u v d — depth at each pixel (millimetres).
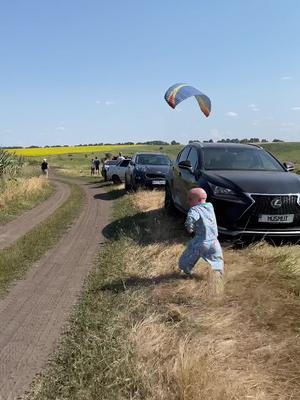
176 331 4094
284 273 5645
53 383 3428
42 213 12625
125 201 14242
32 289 5688
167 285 5355
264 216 6809
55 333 4363
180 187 9180
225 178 7316
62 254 7484
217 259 5395
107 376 3426
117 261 6699
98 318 4543
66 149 94562
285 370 3436
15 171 19094
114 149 98625
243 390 3084
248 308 4582
